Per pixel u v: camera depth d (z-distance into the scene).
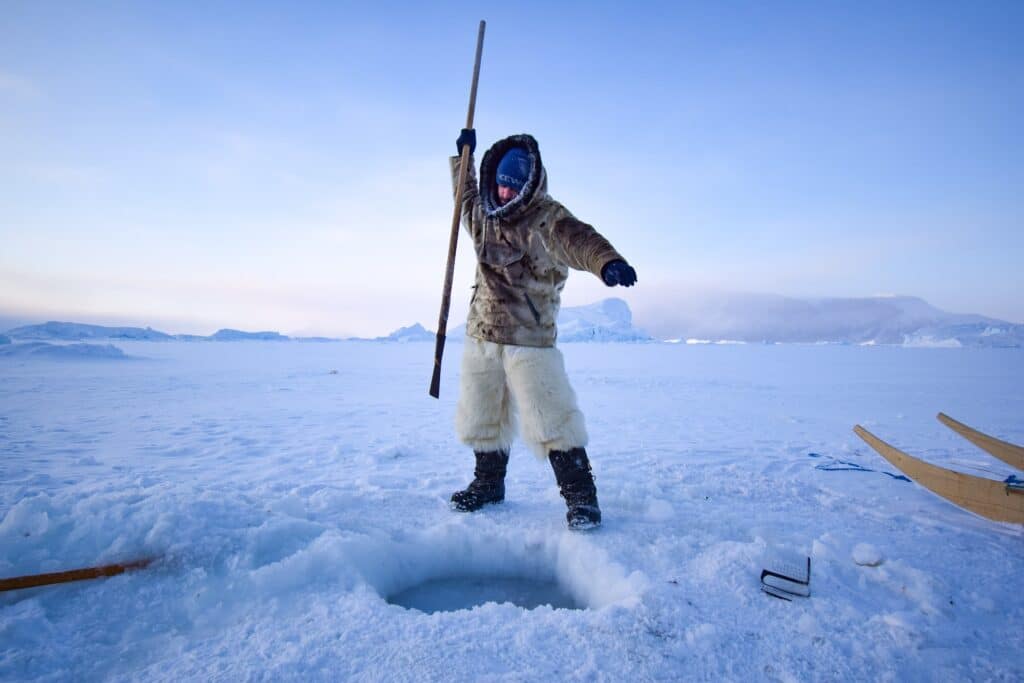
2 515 2.56
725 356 40.06
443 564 2.29
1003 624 1.66
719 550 2.04
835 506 2.92
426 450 5.07
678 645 1.46
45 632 1.50
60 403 9.10
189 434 6.08
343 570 1.86
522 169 2.45
